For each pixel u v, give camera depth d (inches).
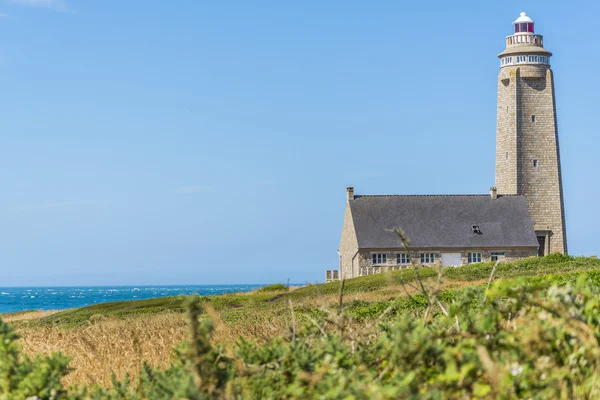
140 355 757.3
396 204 4217.5
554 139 4264.3
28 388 430.3
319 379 386.0
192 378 394.3
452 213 4192.9
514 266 2773.1
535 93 4271.7
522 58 4249.5
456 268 2854.3
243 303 2413.9
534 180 4261.8
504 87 4308.6
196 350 418.6
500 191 4338.1
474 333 423.5
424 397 331.3
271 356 438.3
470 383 360.2
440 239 4084.6
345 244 4328.3
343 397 349.4
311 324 528.1
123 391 478.6
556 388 357.1
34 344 956.0
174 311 2225.6
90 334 1034.7
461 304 475.8
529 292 445.4
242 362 436.1
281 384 406.0
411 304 1365.7
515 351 389.4
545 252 4247.0
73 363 756.6
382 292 2176.4
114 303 2785.4
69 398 450.9
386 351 433.7
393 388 338.3
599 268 2529.5
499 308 458.3
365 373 406.9
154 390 433.4
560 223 4247.0
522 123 4261.8
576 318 413.1
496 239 4106.8
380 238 4060.0
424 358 388.5
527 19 4303.6
